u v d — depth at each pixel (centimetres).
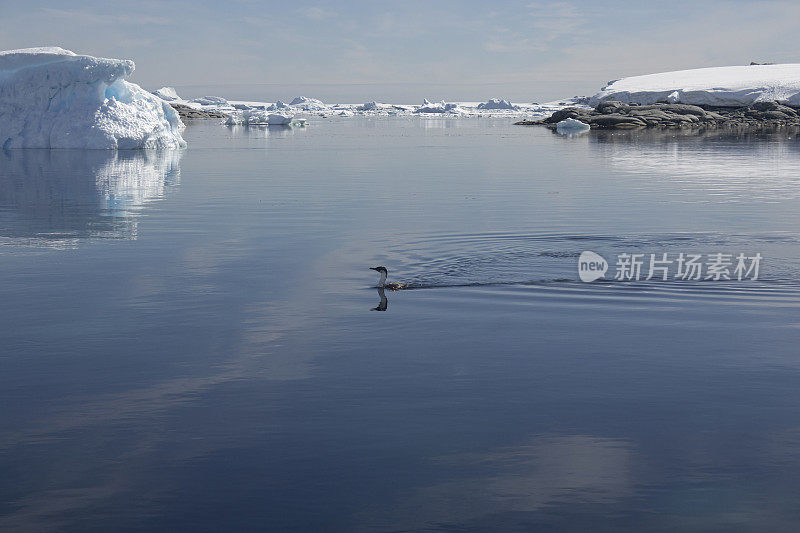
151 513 490
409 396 675
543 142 5878
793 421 618
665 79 15425
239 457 562
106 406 657
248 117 11119
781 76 12731
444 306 987
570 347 812
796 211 1877
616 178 2833
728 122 9781
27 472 543
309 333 868
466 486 522
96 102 4712
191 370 745
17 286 1105
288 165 3578
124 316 943
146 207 2012
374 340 841
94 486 523
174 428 611
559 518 485
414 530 473
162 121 4972
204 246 1427
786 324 896
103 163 3638
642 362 763
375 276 1169
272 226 1669
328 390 690
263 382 711
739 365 753
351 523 479
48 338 853
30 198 2223
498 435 596
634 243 1434
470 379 716
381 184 2652
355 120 15275
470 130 8981
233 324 906
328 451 571
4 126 4688
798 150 4547
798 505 496
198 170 3281
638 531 471
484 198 2192
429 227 1636
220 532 470
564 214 1833
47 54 4656
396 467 548
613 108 10238
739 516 486
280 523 479
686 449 572
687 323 902
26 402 668
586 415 633
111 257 1323
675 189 2419
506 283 1114
